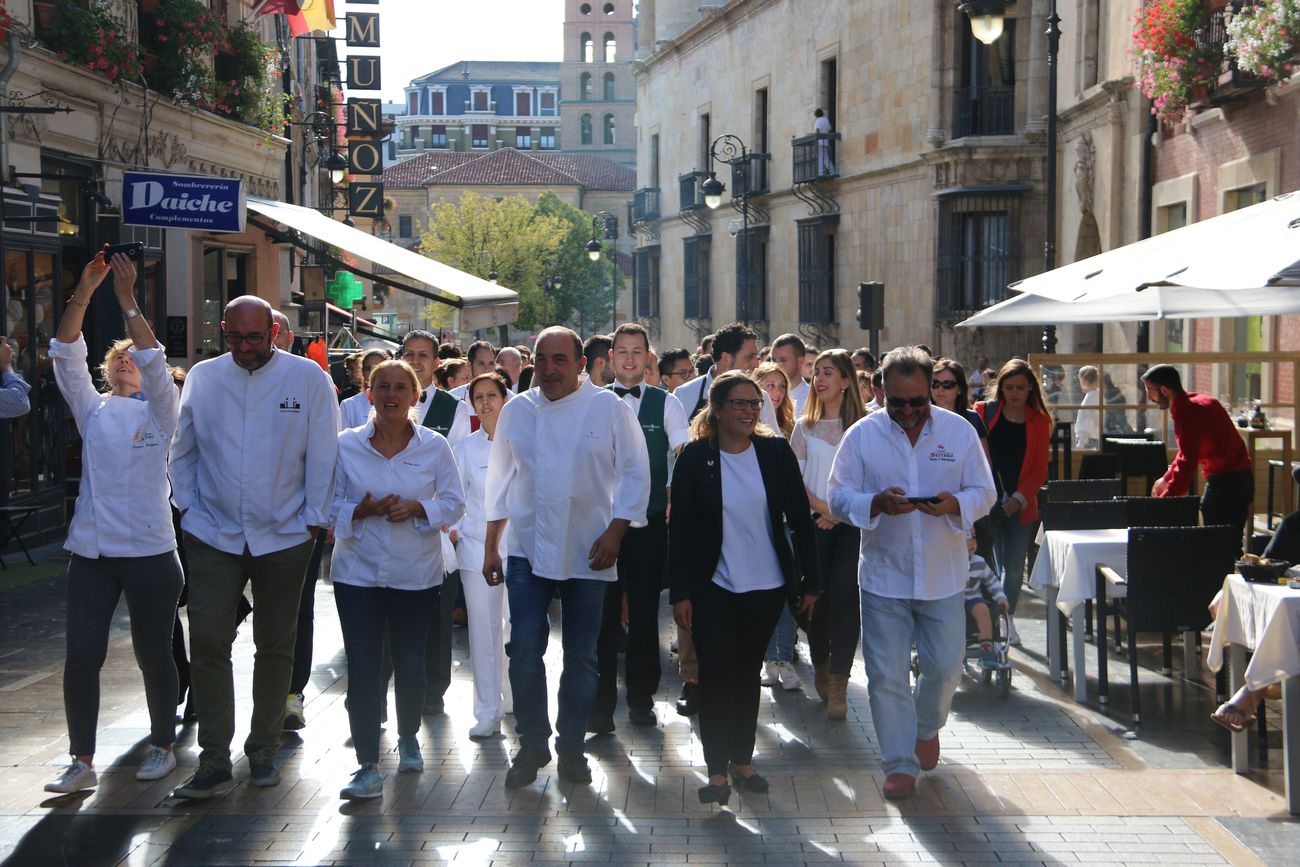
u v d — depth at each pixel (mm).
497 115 149750
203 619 6309
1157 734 7516
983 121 27875
